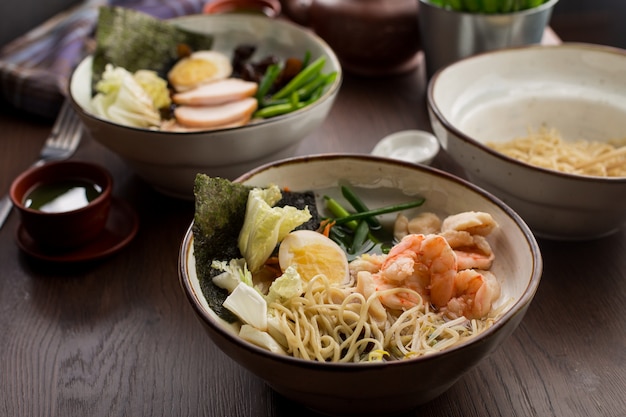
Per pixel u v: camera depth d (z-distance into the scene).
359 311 0.48
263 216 0.49
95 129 0.60
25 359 0.52
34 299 0.56
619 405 0.48
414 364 0.41
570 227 0.57
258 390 0.50
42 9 1.04
